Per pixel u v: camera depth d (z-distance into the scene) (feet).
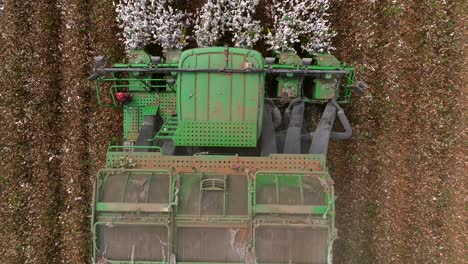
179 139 18.10
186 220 15.98
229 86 17.93
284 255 16.02
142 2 24.08
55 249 25.25
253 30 23.94
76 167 25.21
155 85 21.53
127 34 24.20
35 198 25.30
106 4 25.00
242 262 15.99
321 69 20.77
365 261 24.44
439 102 24.20
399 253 24.30
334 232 15.58
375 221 24.50
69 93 25.22
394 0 24.22
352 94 24.52
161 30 23.58
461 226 24.02
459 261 23.89
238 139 18.06
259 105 17.98
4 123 25.23
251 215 15.87
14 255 25.12
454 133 24.13
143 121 21.02
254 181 16.25
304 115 23.24
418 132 24.38
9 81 25.21
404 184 24.44
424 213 24.32
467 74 23.94
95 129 25.13
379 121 24.53
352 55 24.57
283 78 21.25
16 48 25.18
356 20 24.53
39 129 25.29
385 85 24.45
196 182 16.55
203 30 23.77
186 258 16.14
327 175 16.46
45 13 25.18
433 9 24.08
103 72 20.65
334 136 21.39
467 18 23.82
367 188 24.58
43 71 25.26
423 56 24.25
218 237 16.11
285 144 19.67
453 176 24.16
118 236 16.11
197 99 17.98
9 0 25.05
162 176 16.58
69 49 25.20
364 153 24.59
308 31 23.86
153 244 16.05
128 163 17.31
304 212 15.78
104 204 15.84
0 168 25.23
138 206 15.83
